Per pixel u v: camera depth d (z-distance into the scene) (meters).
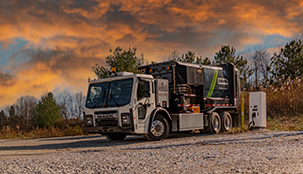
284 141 8.73
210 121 14.44
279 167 4.83
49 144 12.59
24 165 6.07
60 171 5.38
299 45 25.38
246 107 21.47
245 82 25.64
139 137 14.13
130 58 20.28
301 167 4.79
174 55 24.59
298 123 17.42
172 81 13.47
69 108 31.36
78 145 11.34
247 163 5.27
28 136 19.88
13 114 45.94
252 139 10.02
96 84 12.07
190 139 11.24
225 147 7.99
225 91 15.98
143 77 11.39
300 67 24.95
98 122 11.66
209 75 14.91
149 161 5.96
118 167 5.52
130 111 10.88
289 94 20.38
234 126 16.47
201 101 14.43
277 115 19.88
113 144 10.97
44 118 31.00
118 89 11.44
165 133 11.93
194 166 5.30
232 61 25.23
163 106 12.11
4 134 20.97
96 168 5.50
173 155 6.59
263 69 32.28
